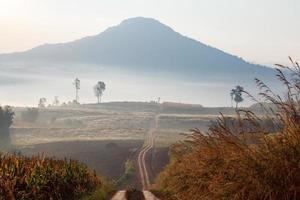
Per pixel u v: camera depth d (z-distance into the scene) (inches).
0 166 1032.2
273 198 503.8
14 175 999.0
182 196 850.1
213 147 687.7
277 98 547.8
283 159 512.7
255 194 519.8
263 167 521.0
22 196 898.7
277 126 547.8
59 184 1237.7
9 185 890.7
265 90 550.6
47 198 1061.8
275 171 510.6
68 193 1304.1
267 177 514.0
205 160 702.5
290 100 542.3
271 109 551.5
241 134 570.6
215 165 666.2
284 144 523.2
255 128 553.6
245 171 531.2
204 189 706.8
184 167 983.0
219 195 573.0
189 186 875.4
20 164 1071.0
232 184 546.9
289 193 500.7
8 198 852.0
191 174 804.0
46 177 1138.7
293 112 539.5
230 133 587.2
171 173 1359.5
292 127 532.1
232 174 569.3
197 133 753.0
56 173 1249.4
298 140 520.1
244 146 552.7
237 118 576.7
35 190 970.7
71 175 1441.9
